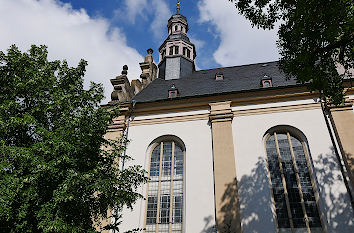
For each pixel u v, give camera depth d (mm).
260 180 15281
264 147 16641
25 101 12312
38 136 11875
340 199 14000
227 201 14828
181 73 26984
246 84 20812
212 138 17109
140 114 19250
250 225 14188
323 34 10523
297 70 12086
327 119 16359
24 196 9766
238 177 15609
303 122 16641
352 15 9297
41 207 9805
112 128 18719
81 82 14195
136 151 17766
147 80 25438
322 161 15195
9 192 9180
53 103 11844
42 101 12195
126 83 21438
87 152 11062
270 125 16938
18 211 9672
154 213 15953
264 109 17578
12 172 10141
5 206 8867
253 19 12664
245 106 18047
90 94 13141
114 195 10922
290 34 12094
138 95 22375
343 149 15086
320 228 13945
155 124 18531
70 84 13547
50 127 12062
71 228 9453
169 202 16125
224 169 15797
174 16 33500
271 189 15305
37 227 9648
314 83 12125
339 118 16078
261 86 19297
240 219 14359
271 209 14422
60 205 9617
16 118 10508
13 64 12664
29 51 14031
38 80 12320
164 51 30109
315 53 11508
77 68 14500
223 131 17078
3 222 9555
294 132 16734
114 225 11672
